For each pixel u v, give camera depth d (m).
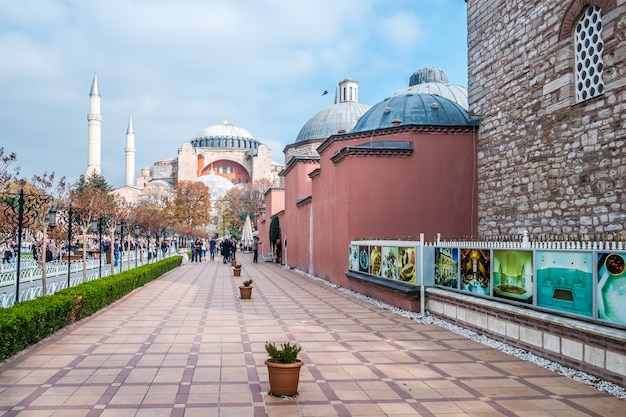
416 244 12.75
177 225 59.19
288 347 6.43
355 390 6.61
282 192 43.03
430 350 8.87
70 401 6.08
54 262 28.42
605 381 6.79
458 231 17.64
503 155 15.02
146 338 9.77
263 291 18.45
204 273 28.05
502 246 9.38
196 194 72.75
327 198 21.44
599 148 11.06
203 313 12.98
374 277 15.59
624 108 10.34
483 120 16.28
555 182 12.59
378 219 17.55
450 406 6.02
